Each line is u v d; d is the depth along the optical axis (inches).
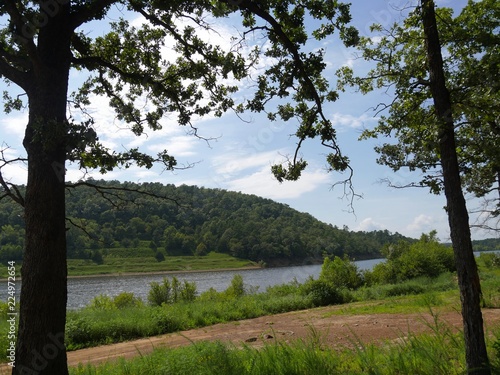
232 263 2827.3
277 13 254.4
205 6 261.1
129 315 654.5
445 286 992.9
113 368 303.6
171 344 460.4
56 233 202.7
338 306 808.3
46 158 202.5
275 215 4010.8
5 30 257.8
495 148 293.1
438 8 338.3
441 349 254.5
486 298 600.7
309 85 247.1
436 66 240.5
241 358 265.3
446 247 1493.6
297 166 258.2
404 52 319.6
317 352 283.1
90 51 296.2
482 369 209.9
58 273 201.6
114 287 1734.7
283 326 550.6
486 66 282.2
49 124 191.8
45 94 210.8
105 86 312.2
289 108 270.1
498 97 286.8
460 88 251.8
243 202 4057.6
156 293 970.1
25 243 200.7
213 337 489.4
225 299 932.6
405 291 968.3
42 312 193.9
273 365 246.1
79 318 560.1
